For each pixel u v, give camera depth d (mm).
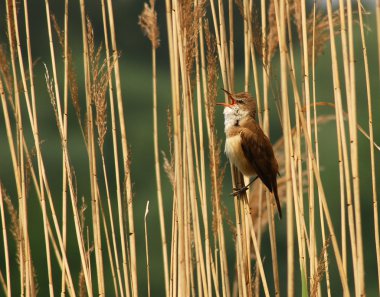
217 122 30672
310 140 7875
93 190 8711
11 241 28312
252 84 31422
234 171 8984
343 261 8008
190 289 8523
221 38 8594
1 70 8875
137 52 44281
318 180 7867
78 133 35438
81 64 36562
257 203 9781
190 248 8242
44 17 39688
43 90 37125
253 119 10453
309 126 8320
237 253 8828
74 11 41625
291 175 8117
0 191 9016
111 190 29969
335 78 7988
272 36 8547
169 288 8836
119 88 8742
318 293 8148
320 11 8727
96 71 8398
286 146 8047
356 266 7848
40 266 29922
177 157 8031
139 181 39469
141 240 37062
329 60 36469
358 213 7793
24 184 8867
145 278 36469
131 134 41188
